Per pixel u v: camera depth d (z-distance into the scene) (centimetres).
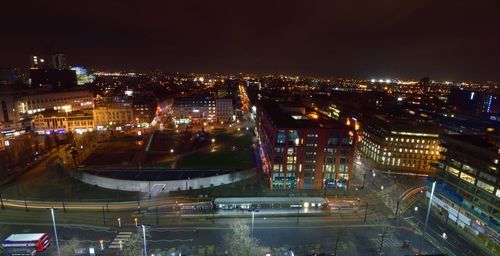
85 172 12950
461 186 9862
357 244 8756
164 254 8038
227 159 15950
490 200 8700
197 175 13362
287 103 18288
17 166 14275
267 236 9000
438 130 15138
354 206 11025
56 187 12238
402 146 15312
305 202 10669
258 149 17812
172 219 9881
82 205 10750
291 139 11794
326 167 12162
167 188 12106
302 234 9169
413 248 8650
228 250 8256
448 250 8619
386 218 10281
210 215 10131
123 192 11844
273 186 12169
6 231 9019
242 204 10494
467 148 9694
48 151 16888
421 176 14512
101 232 9075
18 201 10988
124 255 7975
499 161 8506
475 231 9138
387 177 14200
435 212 10862
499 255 8312
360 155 17625
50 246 8331
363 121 18762
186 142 19425
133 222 9662
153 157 16125
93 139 19375
